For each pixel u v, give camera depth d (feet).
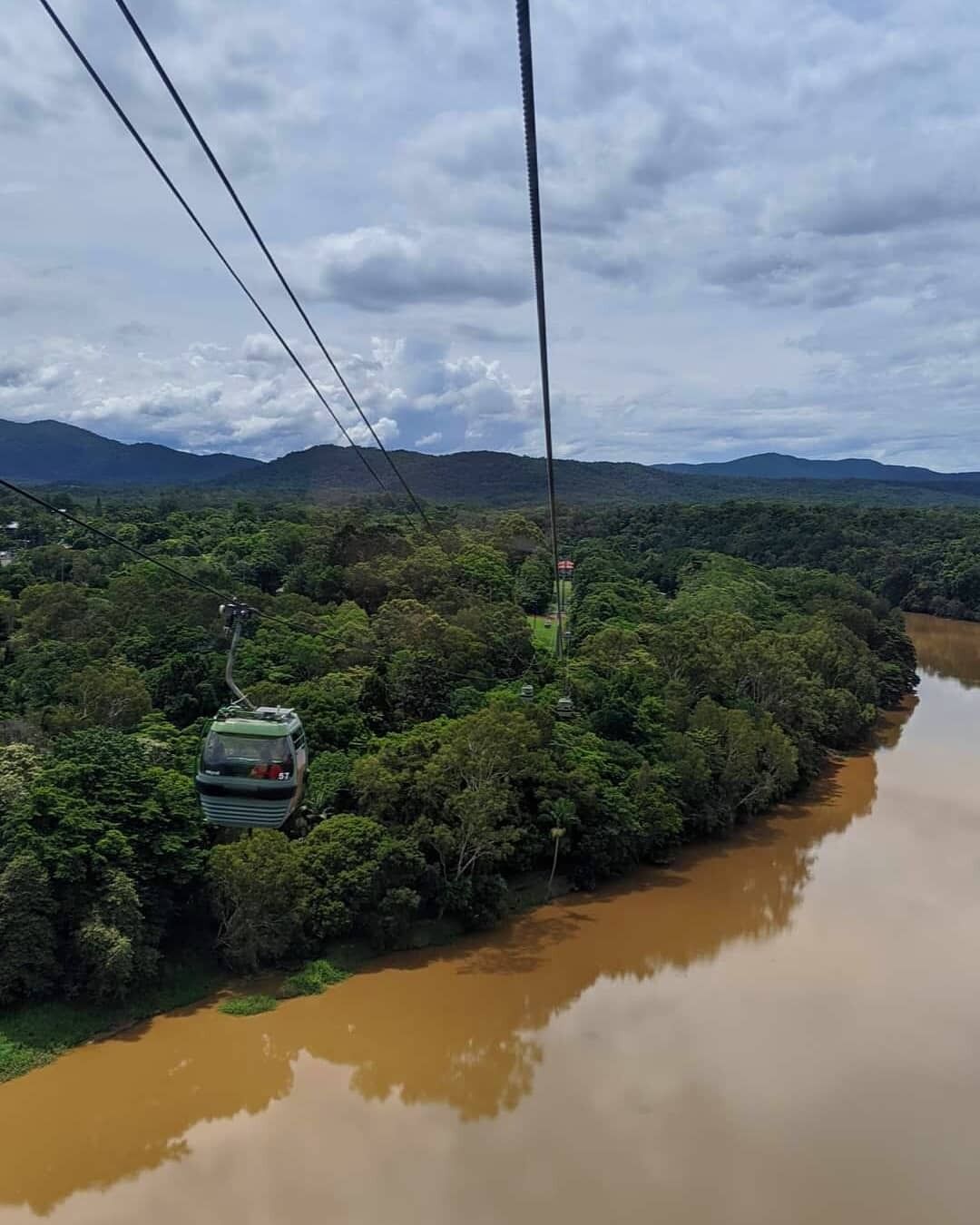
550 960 166.50
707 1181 108.78
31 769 159.63
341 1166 112.88
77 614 282.36
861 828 235.20
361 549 368.27
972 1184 108.58
